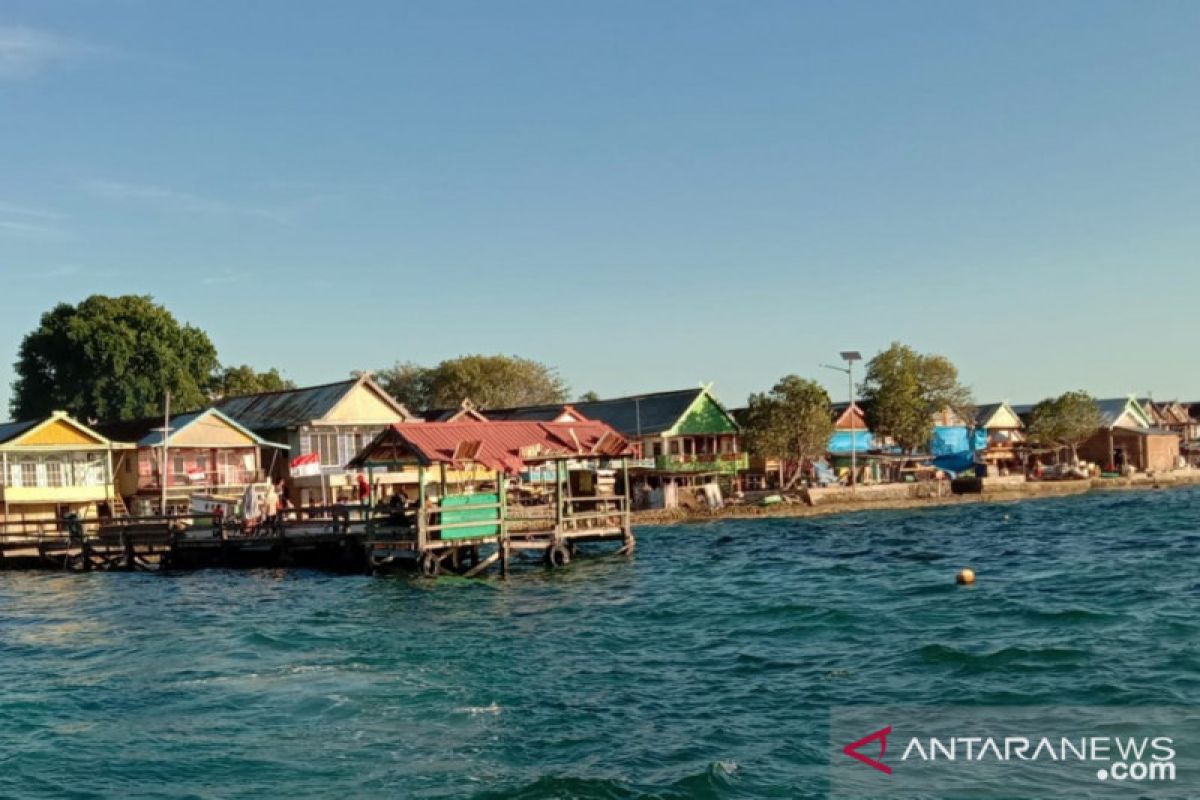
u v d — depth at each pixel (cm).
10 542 5091
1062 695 2066
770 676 2352
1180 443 14450
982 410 12212
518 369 11269
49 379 9306
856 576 4112
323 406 7312
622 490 8344
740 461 8856
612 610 3400
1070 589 3509
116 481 6744
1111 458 12594
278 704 2170
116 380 9100
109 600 3947
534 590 3959
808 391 9181
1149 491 10512
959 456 10194
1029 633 2697
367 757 1825
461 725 2002
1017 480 10200
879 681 2256
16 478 6075
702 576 4284
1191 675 2170
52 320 9369
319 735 1955
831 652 2578
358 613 3422
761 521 7662
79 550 5041
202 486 6638
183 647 2820
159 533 4950
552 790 1619
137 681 2427
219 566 4934
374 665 2519
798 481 9219
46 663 2703
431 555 4238
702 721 2005
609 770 1731
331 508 4641
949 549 5131
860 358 9194
